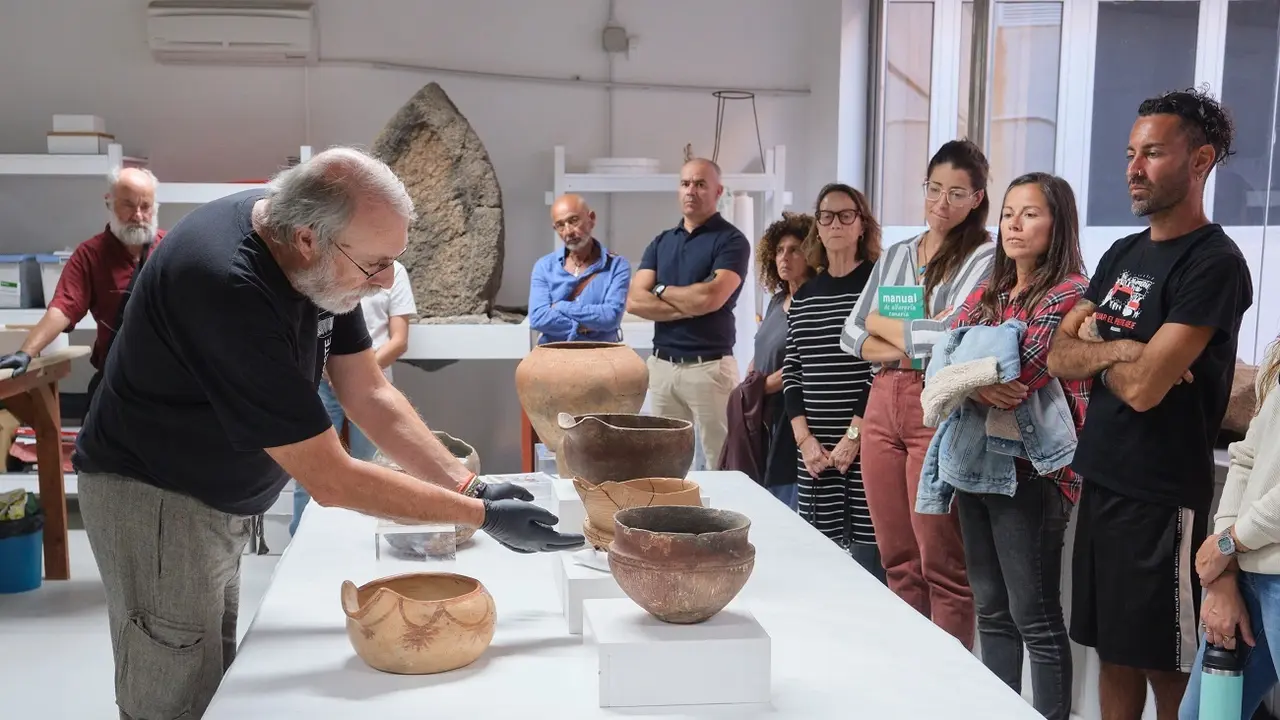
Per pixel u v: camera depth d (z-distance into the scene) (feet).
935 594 8.81
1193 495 6.90
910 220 16.24
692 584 4.48
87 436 5.82
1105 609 7.21
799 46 18.49
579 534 5.79
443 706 4.54
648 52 18.30
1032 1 12.62
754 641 4.52
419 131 16.24
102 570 5.83
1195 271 6.72
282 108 17.72
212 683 5.90
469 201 16.20
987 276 8.47
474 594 5.01
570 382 7.16
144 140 17.61
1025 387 7.41
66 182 17.57
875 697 4.62
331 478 5.18
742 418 11.18
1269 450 5.92
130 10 17.33
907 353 8.71
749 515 7.60
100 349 13.33
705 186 13.48
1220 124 6.96
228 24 16.97
